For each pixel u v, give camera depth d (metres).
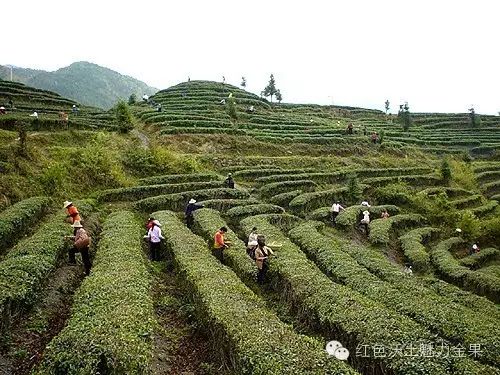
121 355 9.49
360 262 23.31
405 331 11.88
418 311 15.09
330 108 111.50
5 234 18.47
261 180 43.22
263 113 80.88
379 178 49.25
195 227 26.19
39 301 13.92
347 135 68.62
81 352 9.45
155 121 59.22
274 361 9.62
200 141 53.06
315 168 51.09
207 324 13.00
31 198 24.89
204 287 14.38
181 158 41.88
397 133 79.62
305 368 9.38
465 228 36.88
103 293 12.84
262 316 12.20
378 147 64.94
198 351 12.85
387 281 20.50
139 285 13.84
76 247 16.36
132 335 10.38
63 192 28.83
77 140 40.56
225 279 15.33
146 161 39.16
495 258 33.25
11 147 29.45
